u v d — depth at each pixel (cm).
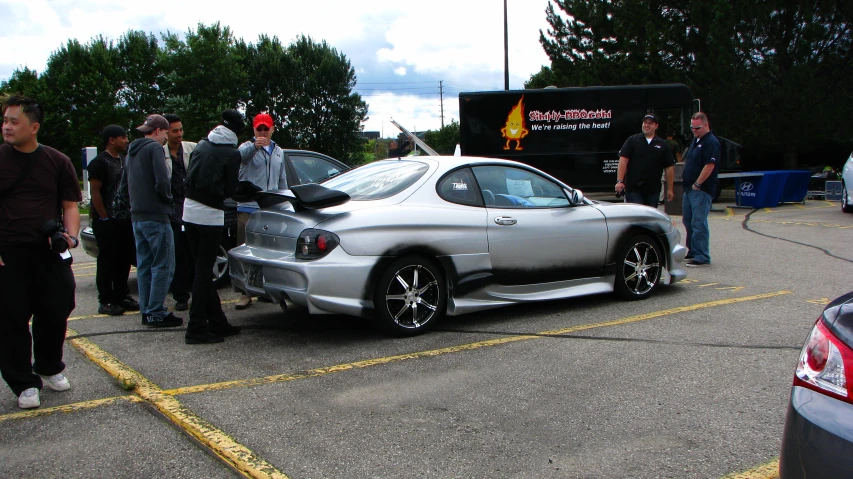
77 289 756
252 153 631
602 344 489
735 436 328
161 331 548
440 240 515
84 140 4388
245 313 610
